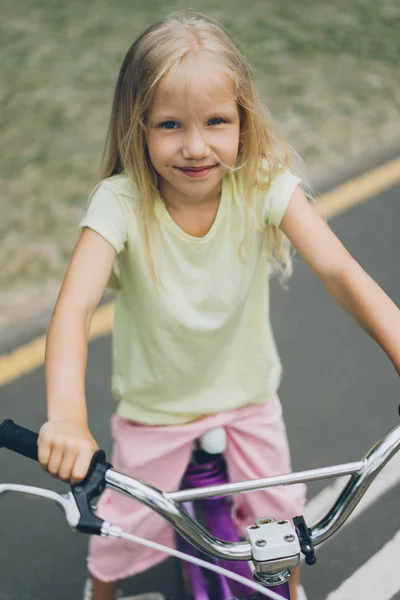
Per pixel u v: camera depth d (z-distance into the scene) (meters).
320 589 2.96
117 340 2.37
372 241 4.95
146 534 2.37
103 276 2.13
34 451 1.66
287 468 2.47
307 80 6.69
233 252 2.22
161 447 2.34
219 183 2.19
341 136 5.98
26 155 5.88
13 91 6.69
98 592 2.53
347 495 1.74
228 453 2.39
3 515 3.37
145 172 2.14
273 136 2.21
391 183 5.52
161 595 2.81
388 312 2.08
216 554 1.71
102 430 3.74
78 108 6.41
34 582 3.08
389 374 4.00
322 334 4.27
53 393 1.87
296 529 1.74
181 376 2.30
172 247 2.19
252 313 2.36
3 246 5.01
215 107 2.00
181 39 2.00
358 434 3.67
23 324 4.41
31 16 7.83
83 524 1.57
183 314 2.23
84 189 5.49
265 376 2.39
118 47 7.21
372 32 7.38
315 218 2.23
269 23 7.50
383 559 3.06
